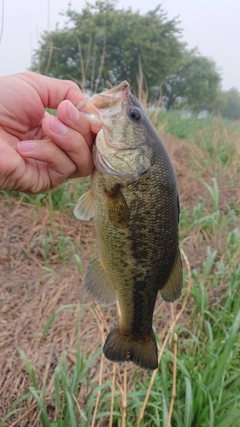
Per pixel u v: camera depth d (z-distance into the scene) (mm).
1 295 484
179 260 257
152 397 365
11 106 247
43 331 418
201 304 449
